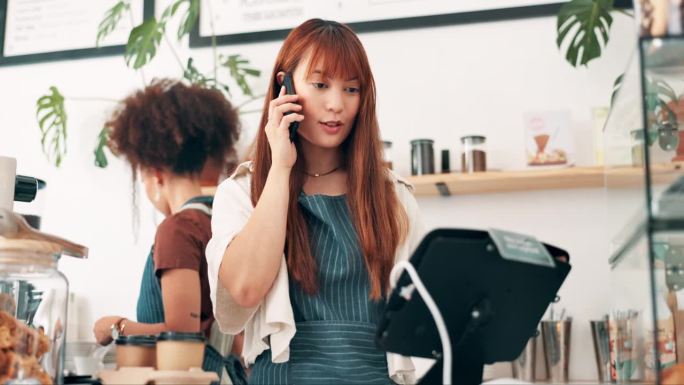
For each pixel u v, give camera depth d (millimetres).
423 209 2650
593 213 2518
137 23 3047
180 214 1866
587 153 2539
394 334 1009
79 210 2973
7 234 1168
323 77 1402
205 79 2781
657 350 954
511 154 2605
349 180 1445
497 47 2672
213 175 2277
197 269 1812
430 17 2725
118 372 1204
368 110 1454
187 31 2789
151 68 2994
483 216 2600
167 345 1193
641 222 1015
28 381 1125
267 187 1356
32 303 1214
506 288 1024
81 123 3035
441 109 2688
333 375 1279
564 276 1075
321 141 1412
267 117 1492
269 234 1315
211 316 1838
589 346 2445
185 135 2045
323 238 1397
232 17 2930
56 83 3092
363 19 2785
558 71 2609
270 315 1301
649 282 956
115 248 2916
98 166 2977
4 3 3166
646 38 1027
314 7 2854
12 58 3137
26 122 3104
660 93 1132
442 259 975
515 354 1094
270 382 1312
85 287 2910
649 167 980
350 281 1366
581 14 2424
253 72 2812
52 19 3131
